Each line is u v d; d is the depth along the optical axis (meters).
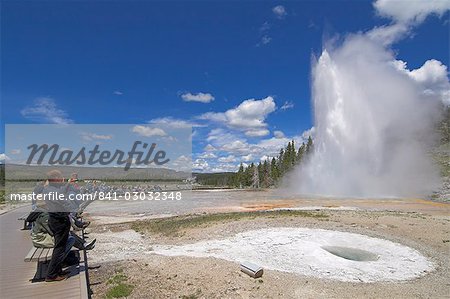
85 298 5.98
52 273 6.69
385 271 10.23
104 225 17.89
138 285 8.73
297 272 9.95
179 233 15.17
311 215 19.30
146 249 12.56
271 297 8.16
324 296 8.29
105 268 10.10
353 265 10.72
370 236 14.38
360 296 8.32
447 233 15.03
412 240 13.93
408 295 8.44
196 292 8.33
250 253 11.90
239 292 8.34
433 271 10.30
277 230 15.42
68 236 6.97
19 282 6.71
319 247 12.61
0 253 8.89
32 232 7.27
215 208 25.08
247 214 20.19
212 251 12.14
